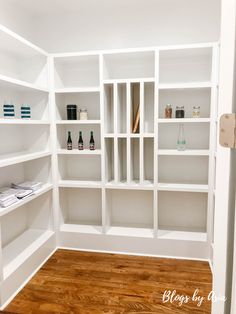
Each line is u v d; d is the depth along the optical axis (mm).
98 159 2957
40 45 2920
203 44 2295
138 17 2703
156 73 2398
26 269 2209
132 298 1981
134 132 2615
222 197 855
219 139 839
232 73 804
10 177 2547
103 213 2680
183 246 2566
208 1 2557
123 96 2807
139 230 2779
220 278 884
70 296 2010
